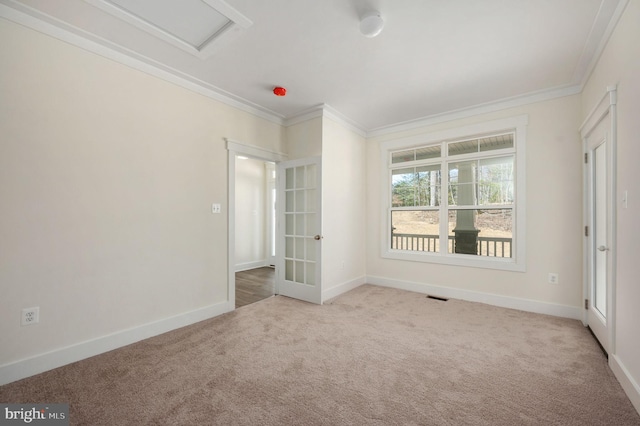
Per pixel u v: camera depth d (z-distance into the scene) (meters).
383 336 2.45
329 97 3.19
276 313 3.05
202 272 2.89
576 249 2.85
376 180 4.36
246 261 5.71
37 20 1.89
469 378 1.81
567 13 1.86
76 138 2.07
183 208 2.74
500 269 3.28
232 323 2.77
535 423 1.42
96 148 2.17
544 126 3.03
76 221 2.06
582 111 2.80
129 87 2.37
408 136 4.04
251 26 1.99
